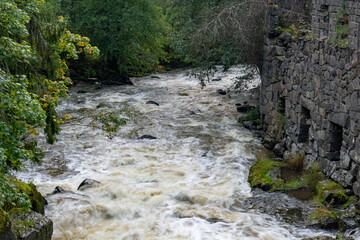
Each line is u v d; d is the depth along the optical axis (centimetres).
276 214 970
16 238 640
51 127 953
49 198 1036
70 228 927
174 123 1714
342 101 1022
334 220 905
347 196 991
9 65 849
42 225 725
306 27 1372
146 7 2570
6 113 699
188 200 1052
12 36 879
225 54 1734
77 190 1101
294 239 864
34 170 1243
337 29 1034
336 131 1083
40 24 969
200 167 1263
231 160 1315
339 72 1027
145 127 1658
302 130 1255
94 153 1381
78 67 2622
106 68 2653
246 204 1028
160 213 984
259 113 1728
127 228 927
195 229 911
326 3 1084
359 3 923
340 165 1048
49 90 927
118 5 2522
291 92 1317
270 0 1452
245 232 895
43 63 962
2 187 579
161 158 1341
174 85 2470
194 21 1880
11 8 666
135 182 1159
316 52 1145
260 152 1399
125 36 2544
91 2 2497
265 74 1530
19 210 740
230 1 1719
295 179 1130
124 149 1421
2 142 615
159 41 2781
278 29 1458
